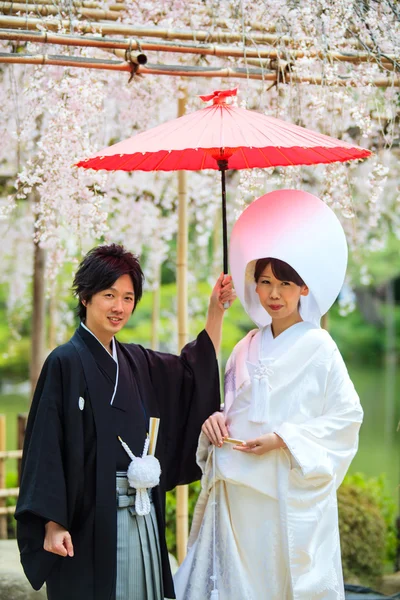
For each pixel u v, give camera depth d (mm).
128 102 4848
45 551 2629
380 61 3707
